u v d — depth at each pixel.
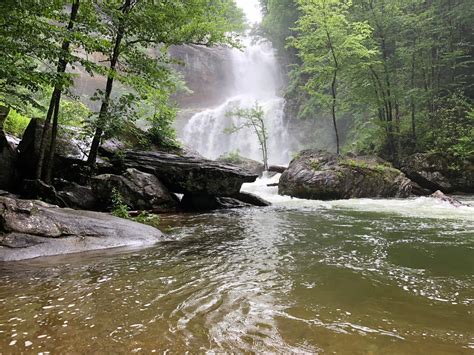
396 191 14.34
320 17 17.30
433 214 9.22
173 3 10.12
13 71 6.11
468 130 17.02
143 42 10.30
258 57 44.88
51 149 8.54
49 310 2.97
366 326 2.70
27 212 5.24
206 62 44.00
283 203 12.62
